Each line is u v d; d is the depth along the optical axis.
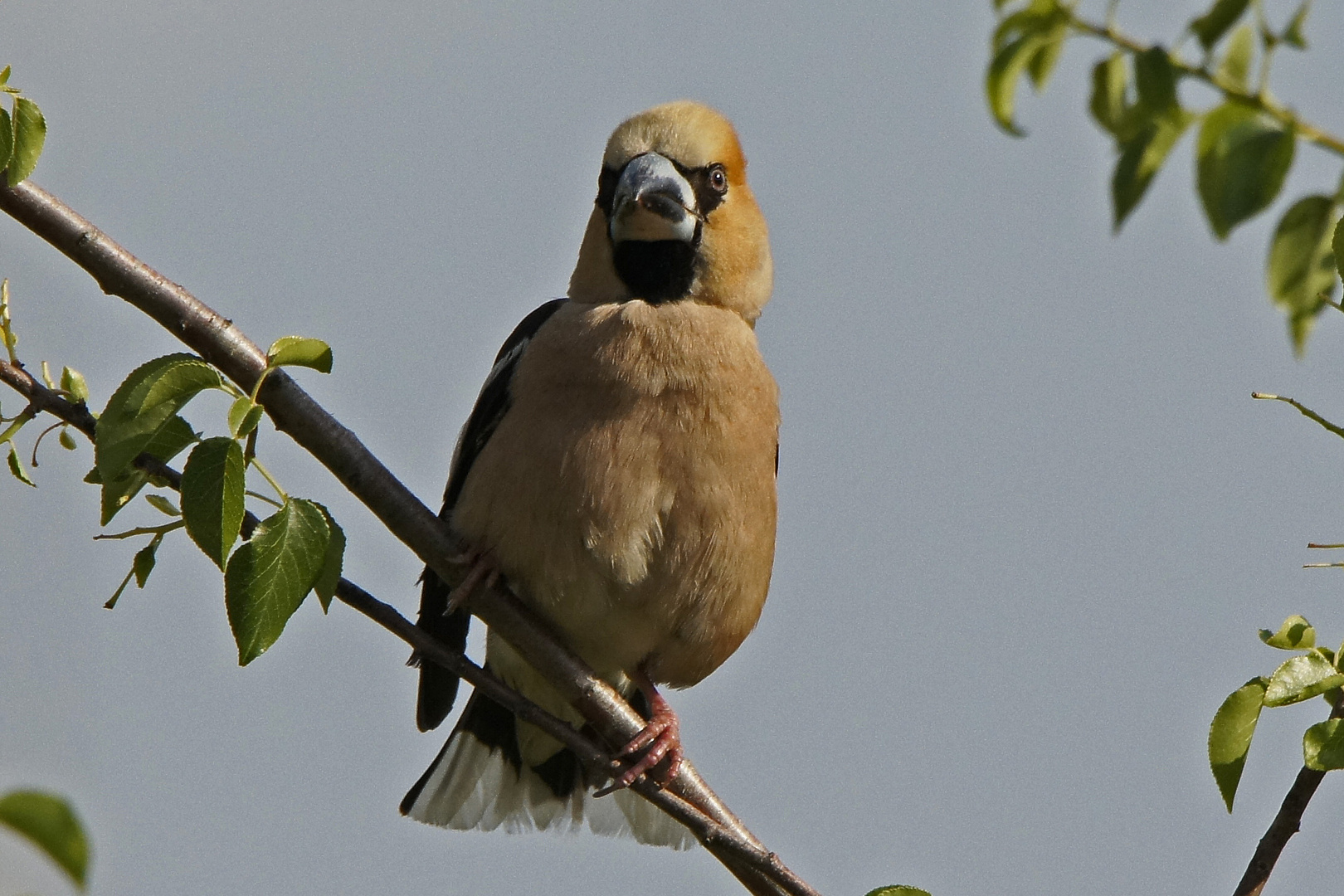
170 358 6.82
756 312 11.20
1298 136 8.64
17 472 7.59
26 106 7.05
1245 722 7.03
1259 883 7.45
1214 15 8.57
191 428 7.13
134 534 7.51
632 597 10.12
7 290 7.68
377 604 8.65
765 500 10.40
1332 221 8.84
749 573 10.40
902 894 6.82
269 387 8.62
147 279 8.37
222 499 6.54
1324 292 8.91
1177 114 8.79
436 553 9.45
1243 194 8.49
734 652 10.88
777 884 8.60
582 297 11.12
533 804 11.36
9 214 8.25
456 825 11.30
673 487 10.01
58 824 3.79
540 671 9.95
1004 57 8.98
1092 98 8.96
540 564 9.89
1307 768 7.33
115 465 6.77
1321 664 6.87
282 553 6.76
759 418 10.29
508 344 10.88
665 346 10.09
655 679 10.78
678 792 9.95
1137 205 8.91
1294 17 8.56
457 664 8.67
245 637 6.69
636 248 10.86
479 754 11.42
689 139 11.04
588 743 8.77
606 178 11.19
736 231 10.98
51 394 7.68
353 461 8.99
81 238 8.27
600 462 9.86
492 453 10.01
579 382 10.02
